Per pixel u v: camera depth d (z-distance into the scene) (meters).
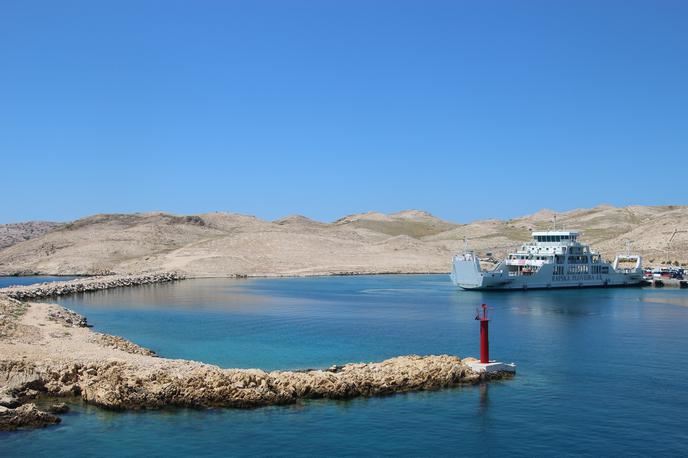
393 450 37.41
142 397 43.47
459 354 66.88
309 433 39.66
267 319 97.19
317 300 132.12
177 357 64.12
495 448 37.91
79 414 42.06
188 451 36.72
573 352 67.62
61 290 141.25
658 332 83.12
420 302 128.50
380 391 47.94
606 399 47.84
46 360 49.28
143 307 115.38
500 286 156.00
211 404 43.84
